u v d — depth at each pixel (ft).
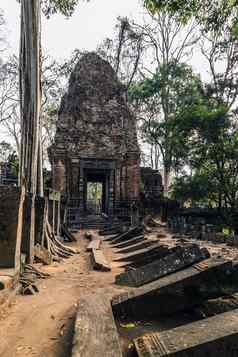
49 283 22.31
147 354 10.36
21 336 13.17
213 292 16.08
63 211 57.77
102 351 10.24
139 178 100.53
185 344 10.36
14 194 22.02
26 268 24.94
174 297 16.07
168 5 30.55
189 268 18.47
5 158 116.37
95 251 37.29
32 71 34.01
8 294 17.29
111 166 99.45
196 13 31.63
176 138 72.95
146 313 15.80
